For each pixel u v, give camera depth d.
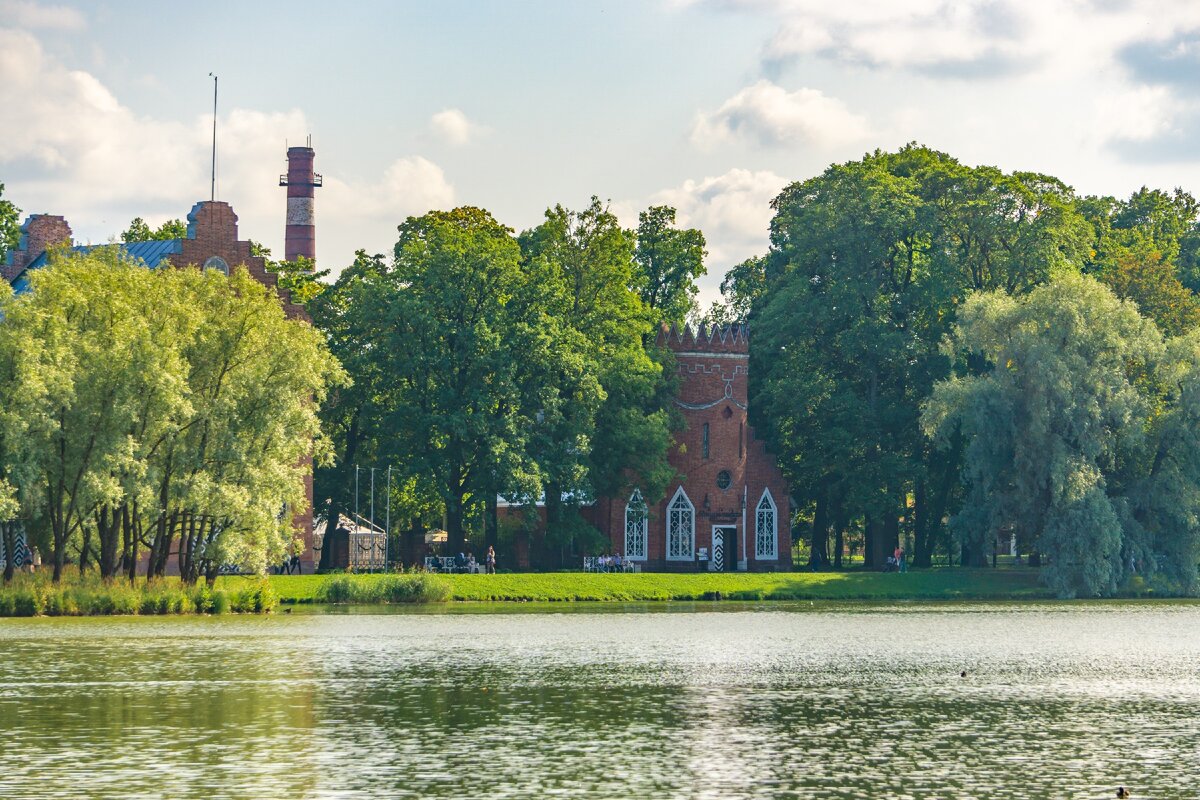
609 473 166.25
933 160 184.88
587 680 74.38
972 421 148.25
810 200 182.12
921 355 171.38
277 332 118.12
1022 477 147.25
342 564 170.25
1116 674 78.38
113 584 112.88
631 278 181.25
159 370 109.25
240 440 115.38
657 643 94.50
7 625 103.94
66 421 108.94
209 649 88.06
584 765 52.12
